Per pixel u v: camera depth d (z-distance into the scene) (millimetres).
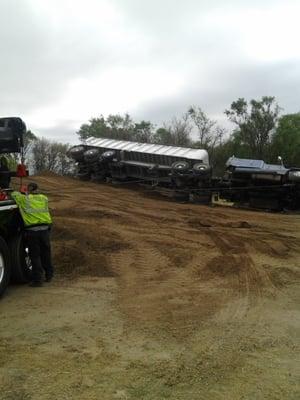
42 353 5500
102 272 9188
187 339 6051
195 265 9977
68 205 16844
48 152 54781
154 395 4598
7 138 8750
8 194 8266
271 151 48656
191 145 52062
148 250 11047
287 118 49531
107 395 4566
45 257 8453
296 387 4875
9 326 6375
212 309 7277
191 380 4945
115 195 21672
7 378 4863
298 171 23281
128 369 5141
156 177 25172
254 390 4785
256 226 16141
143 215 16391
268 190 23891
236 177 24531
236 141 49750
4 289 7621
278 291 8414
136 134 60188
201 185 24203
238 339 6117
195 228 14531
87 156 26734
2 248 7586
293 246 12664
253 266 10039
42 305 7273
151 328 6387
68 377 4914
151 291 8125
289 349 5863
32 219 8133
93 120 62094
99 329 6309
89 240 11375
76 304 7340
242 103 49656
